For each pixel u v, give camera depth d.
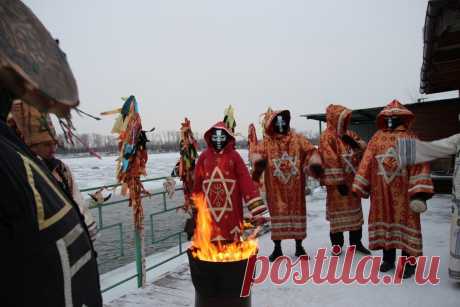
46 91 0.89
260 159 4.51
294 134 4.67
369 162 4.02
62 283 0.85
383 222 3.93
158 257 4.95
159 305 3.38
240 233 3.61
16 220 0.78
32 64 0.87
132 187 3.75
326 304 3.33
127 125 3.61
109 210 11.38
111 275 4.34
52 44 1.03
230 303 2.66
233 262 2.60
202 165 3.74
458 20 3.57
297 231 4.53
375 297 3.42
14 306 0.77
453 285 3.58
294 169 4.52
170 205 11.88
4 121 0.92
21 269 0.78
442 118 10.48
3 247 0.76
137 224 3.80
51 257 0.83
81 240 0.97
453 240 3.49
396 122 3.92
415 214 3.72
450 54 5.37
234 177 3.61
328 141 4.62
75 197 2.48
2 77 0.82
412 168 3.69
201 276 2.67
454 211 3.49
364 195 4.06
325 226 6.27
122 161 3.62
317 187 11.79
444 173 9.77
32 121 1.17
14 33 0.86
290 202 4.55
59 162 2.43
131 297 3.55
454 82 8.07
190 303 3.42
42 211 0.84
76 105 1.02
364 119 12.80
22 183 0.81
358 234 4.69
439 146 3.54
